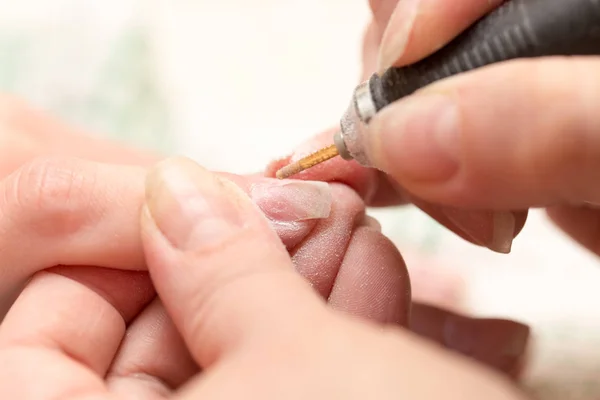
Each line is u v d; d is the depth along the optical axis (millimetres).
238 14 460
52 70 409
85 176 245
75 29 424
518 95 213
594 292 345
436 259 352
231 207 226
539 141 214
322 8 464
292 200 256
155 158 327
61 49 415
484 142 217
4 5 433
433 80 230
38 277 248
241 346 209
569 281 349
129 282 248
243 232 223
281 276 218
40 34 421
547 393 309
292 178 272
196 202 225
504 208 233
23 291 248
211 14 456
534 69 214
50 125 329
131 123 401
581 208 312
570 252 359
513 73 214
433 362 199
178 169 230
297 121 415
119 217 243
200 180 229
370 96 236
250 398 198
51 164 247
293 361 200
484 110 215
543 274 351
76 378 228
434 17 226
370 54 306
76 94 404
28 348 234
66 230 244
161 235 225
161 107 411
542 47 221
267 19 459
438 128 220
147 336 247
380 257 265
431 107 221
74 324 240
